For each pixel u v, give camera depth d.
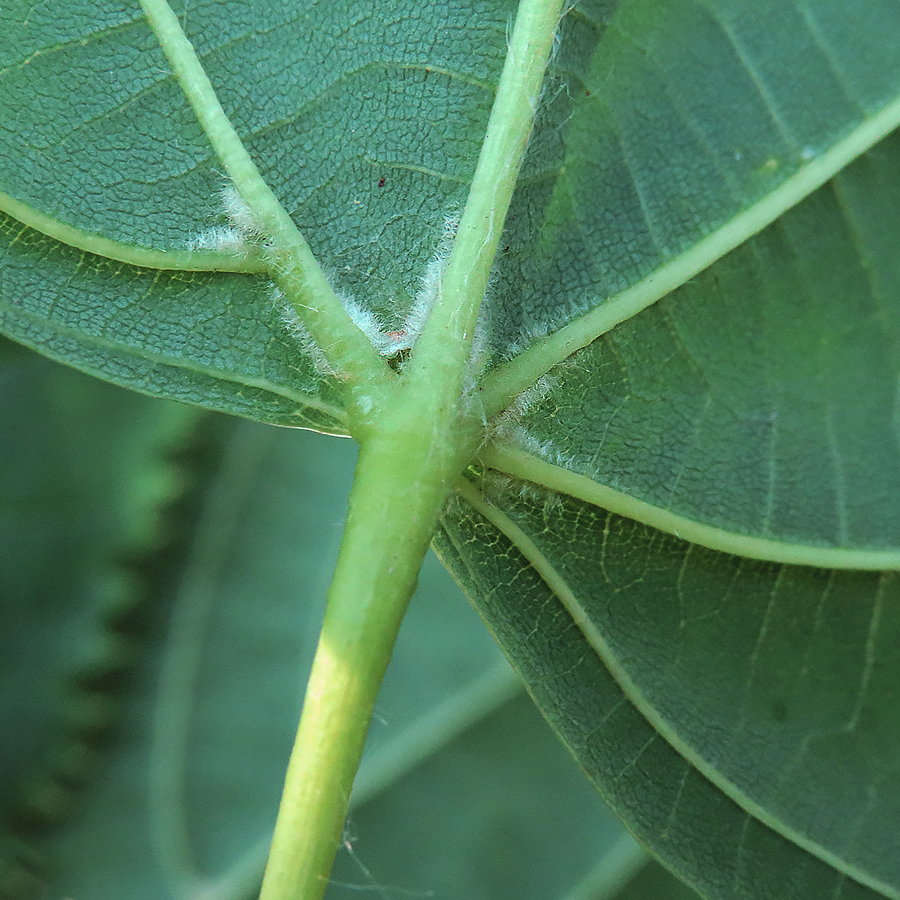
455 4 0.11
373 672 0.10
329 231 0.11
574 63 0.11
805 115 0.11
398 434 0.10
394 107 0.11
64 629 0.20
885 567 0.11
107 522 0.21
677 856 0.11
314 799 0.10
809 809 0.11
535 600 0.11
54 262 0.11
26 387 0.21
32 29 0.11
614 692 0.11
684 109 0.11
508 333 0.11
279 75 0.11
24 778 0.20
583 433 0.11
